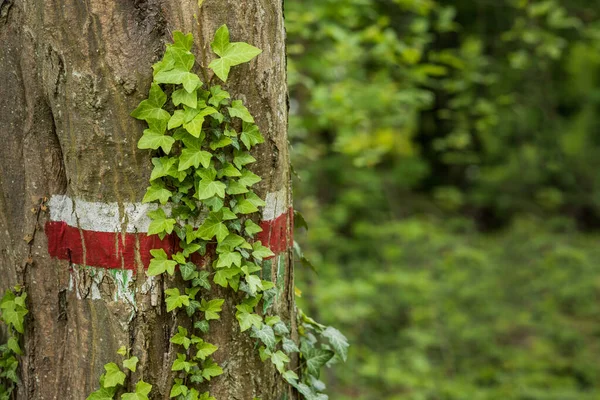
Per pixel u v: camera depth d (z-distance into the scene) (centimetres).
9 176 189
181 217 169
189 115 161
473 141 923
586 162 878
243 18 169
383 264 645
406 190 890
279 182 187
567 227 848
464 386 493
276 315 191
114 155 168
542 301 634
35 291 188
